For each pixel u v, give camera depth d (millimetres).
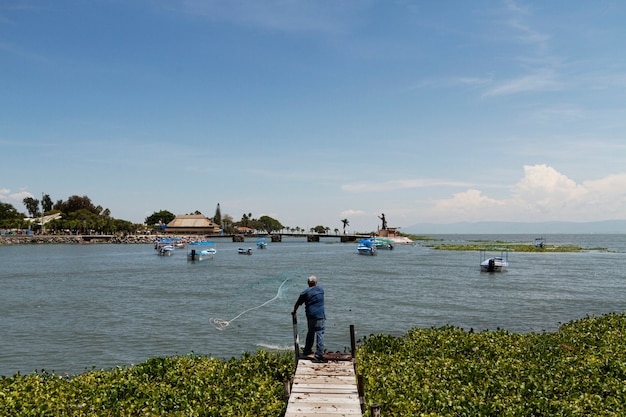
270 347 30266
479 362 20172
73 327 36781
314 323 15891
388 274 78438
